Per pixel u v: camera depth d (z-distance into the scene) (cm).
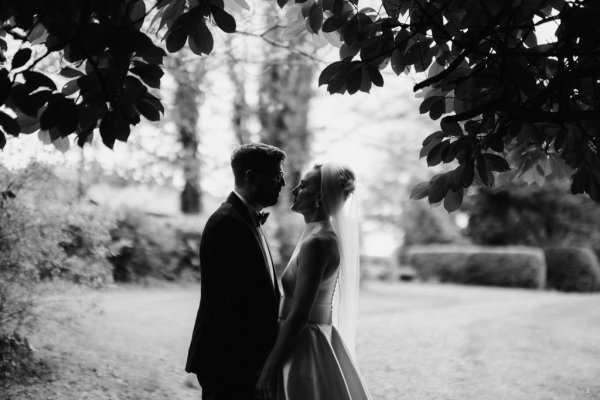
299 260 296
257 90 1260
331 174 316
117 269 1295
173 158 1043
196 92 889
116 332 683
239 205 303
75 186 596
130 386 518
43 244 526
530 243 2434
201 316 298
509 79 274
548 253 2194
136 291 1215
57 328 622
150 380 541
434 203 302
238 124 1072
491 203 2439
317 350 297
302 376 290
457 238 2658
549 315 992
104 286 607
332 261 302
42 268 560
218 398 285
